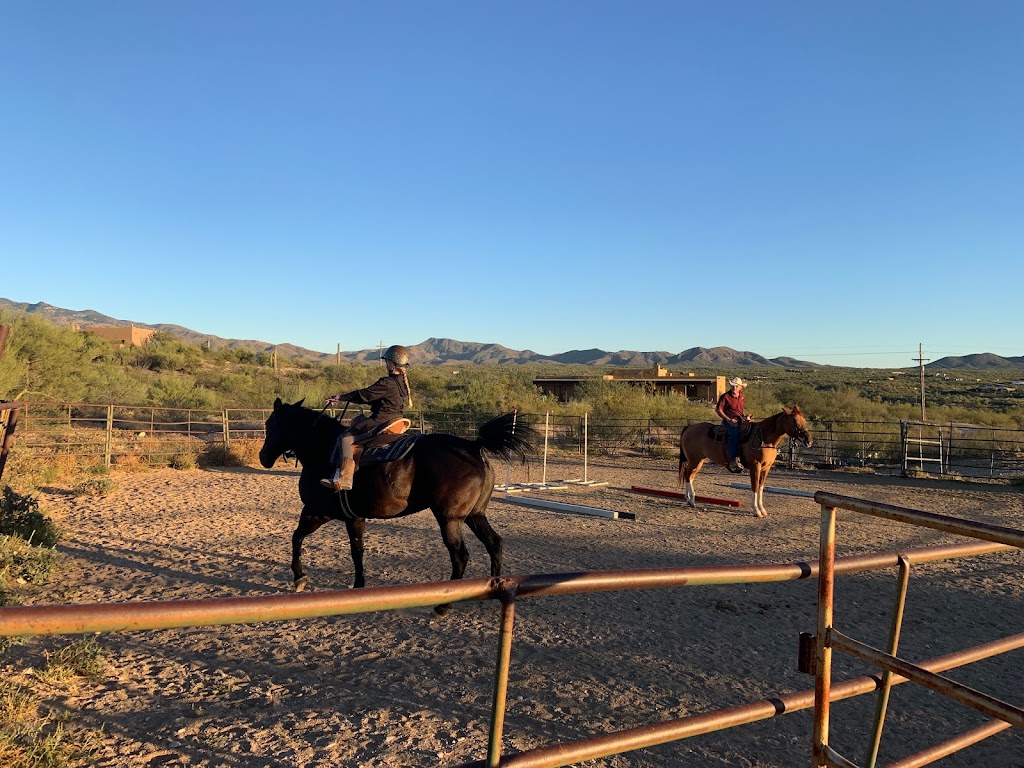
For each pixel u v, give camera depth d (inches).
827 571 105.0
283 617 66.1
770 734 188.2
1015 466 873.5
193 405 1209.4
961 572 360.8
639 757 173.5
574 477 750.5
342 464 265.9
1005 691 219.6
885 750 181.6
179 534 405.7
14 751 154.5
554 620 270.4
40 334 920.3
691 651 243.9
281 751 166.4
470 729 181.6
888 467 864.9
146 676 205.3
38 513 357.4
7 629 56.1
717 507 555.2
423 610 276.7
